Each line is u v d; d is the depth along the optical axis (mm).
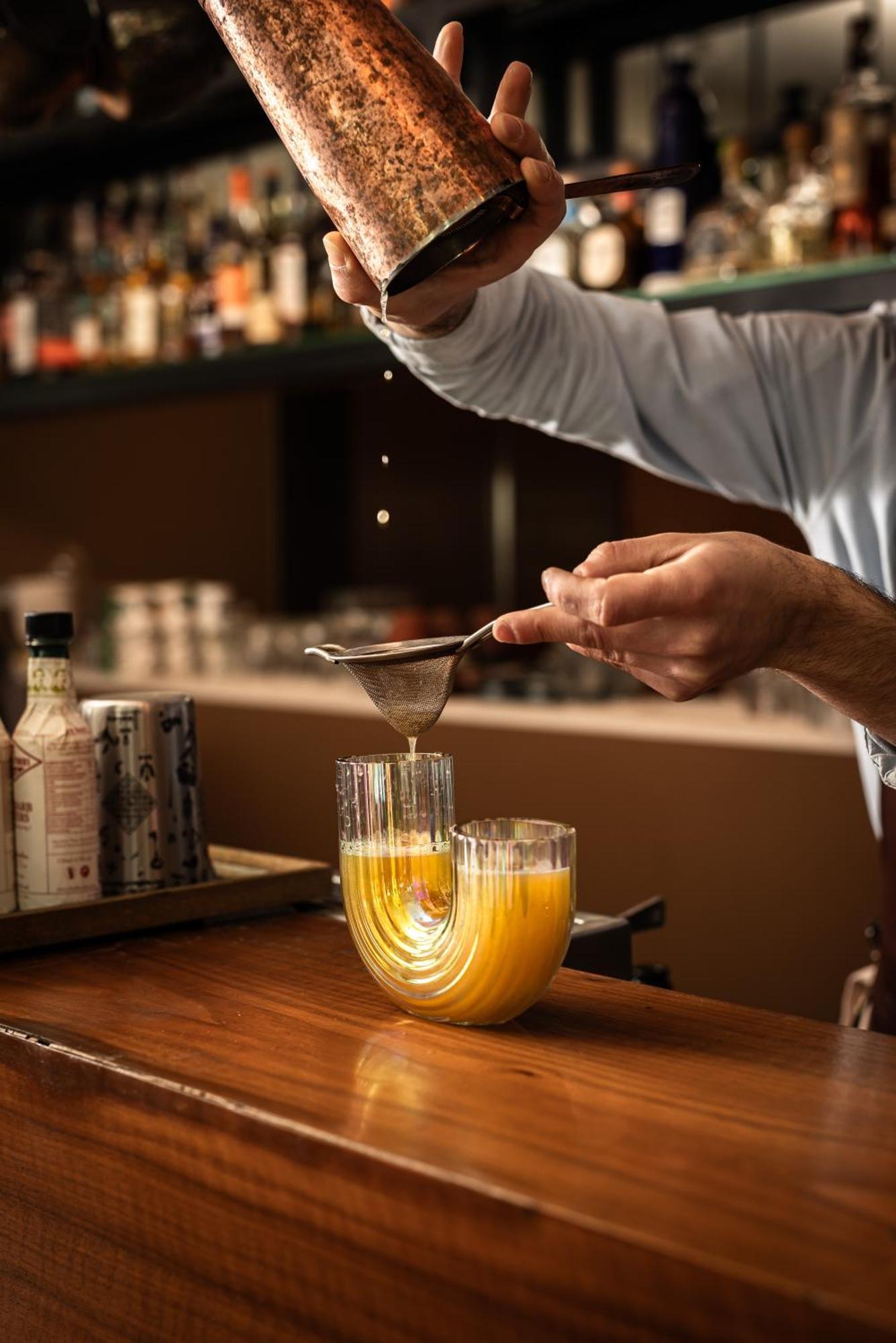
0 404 3133
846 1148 635
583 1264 558
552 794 2371
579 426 1401
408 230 824
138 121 1343
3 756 1044
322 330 2576
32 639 1051
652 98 2568
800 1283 507
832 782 2039
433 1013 820
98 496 3678
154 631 3186
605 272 2172
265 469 4027
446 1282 602
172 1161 715
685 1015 843
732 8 2242
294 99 847
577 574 789
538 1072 738
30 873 1034
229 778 2812
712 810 2172
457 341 1221
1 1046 814
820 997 2076
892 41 2396
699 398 1378
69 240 3182
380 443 3848
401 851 832
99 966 965
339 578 3986
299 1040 792
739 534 828
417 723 906
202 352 2760
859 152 2018
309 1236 654
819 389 1367
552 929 795
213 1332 702
